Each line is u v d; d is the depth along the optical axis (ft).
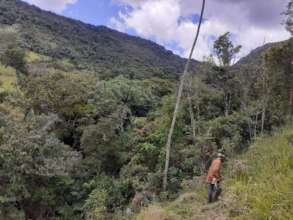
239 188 33.45
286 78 93.15
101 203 72.08
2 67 157.99
